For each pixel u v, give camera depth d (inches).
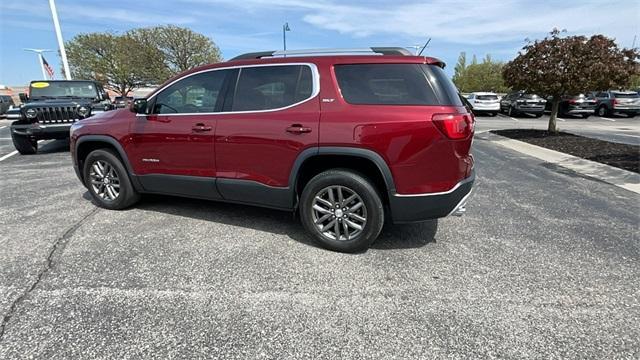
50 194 210.1
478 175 268.5
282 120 137.3
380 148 125.6
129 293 111.3
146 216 174.6
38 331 94.5
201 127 151.4
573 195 215.9
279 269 126.1
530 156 352.8
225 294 111.3
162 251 138.3
